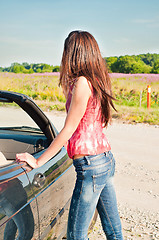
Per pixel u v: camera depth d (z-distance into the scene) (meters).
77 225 2.02
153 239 3.16
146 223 3.54
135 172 5.43
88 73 1.96
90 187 1.97
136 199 4.26
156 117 11.84
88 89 1.92
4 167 1.78
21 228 1.70
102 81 2.04
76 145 1.95
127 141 7.95
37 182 1.91
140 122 11.18
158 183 4.92
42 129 2.54
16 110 2.53
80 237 2.04
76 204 2.00
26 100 2.35
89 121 1.97
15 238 1.65
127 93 16.45
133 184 4.84
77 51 1.98
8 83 19.84
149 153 6.79
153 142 7.91
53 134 2.54
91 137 1.97
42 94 17.31
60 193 2.26
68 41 2.03
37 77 21.28
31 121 2.55
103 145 2.02
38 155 2.17
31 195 1.83
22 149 2.57
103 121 2.08
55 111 14.11
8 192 1.63
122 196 4.34
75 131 1.99
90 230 2.63
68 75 1.99
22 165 1.90
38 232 1.91
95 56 2.02
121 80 19.22
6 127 2.62
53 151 1.93
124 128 9.86
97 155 1.97
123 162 6.04
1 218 1.53
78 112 1.91
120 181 4.95
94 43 2.04
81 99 1.90
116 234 2.22
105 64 2.11
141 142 7.88
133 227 3.43
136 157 6.43
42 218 1.96
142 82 18.75
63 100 16.45
